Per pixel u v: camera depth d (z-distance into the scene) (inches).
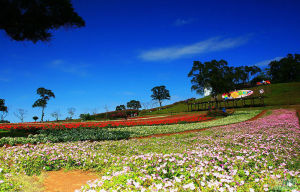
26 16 454.6
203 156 251.9
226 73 1866.4
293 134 470.3
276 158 255.4
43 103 2268.7
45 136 582.6
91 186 166.6
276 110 1521.9
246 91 2426.2
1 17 432.5
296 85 2760.8
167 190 147.3
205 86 1811.0
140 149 385.1
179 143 429.7
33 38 503.5
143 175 183.2
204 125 881.5
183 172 193.8
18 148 351.3
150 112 2760.8
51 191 194.9
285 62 3836.1
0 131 692.1
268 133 486.6
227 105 2432.3
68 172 258.8
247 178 184.4
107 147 400.2
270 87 2898.6
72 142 464.4
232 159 238.7
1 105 1748.3
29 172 249.8
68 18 495.2
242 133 511.2
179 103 3275.1
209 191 149.5
